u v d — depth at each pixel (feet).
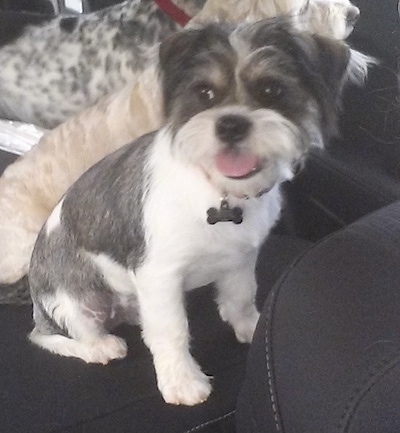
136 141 1.55
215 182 1.34
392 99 1.94
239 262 1.53
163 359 1.48
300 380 0.92
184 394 1.44
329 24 2.24
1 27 2.76
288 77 1.29
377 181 1.82
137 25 2.50
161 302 1.45
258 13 2.17
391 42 2.07
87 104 2.60
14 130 2.46
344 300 0.95
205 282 1.60
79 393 1.45
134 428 1.42
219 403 1.46
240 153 1.27
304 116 1.32
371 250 1.01
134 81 2.24
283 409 0.95
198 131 1.26
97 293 1.61
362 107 1.94
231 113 1.24
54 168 2.04
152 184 1.41
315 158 1.94
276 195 1.53
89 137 2.04
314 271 1.01
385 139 1.92
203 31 1.34
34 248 1.73
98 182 1.54
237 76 1.28
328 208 1.97
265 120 1.25
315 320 0.95
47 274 1.64
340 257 1.02
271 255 1.86
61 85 2.61
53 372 1.51
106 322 1.69
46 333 1.64
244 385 1.13
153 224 1.41
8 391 1.45
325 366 0.90
